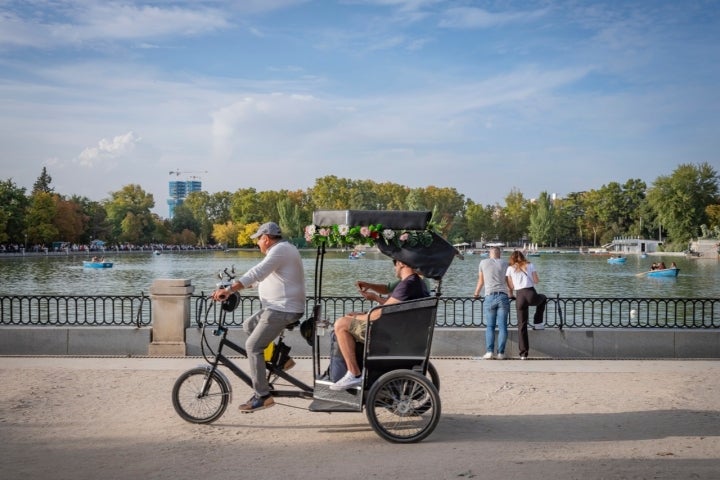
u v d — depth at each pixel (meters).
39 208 115.88
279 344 7.82
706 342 12.95
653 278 65.50
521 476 6.01
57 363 11.73
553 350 12.97
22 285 55.91
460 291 47.38
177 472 6.12
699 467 6.27
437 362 12.23
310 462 6.43
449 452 6.78
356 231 7.49
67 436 7.30
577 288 53.28
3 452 6.73
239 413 8.35
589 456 6.62
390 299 7.45
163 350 12.88
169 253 168.25
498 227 198.38
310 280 56.12
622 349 12.96
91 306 31.11
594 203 194.00
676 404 8.91
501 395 9.47
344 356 7.41
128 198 194.75
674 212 128.38
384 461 6.48
